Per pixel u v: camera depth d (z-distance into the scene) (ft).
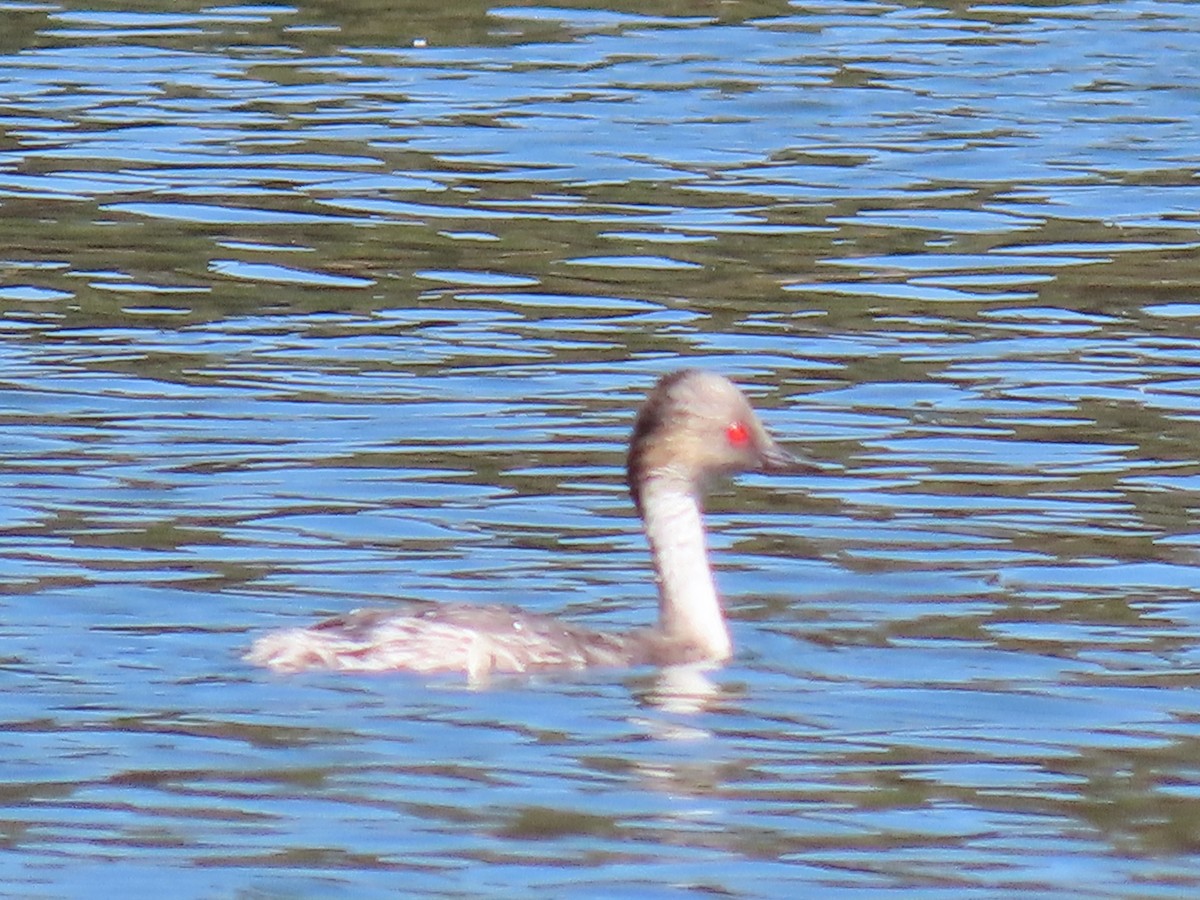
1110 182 82.79
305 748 39.37
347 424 58.80
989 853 36.22
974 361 64.49
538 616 44.47
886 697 42.42
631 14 106.42
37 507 52.21
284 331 66.74
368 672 42.57
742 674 43.65
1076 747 40.40
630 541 51.24
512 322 67.67
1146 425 59.11
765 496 54.08
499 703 41.50
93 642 44.01
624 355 64.80
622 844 36.22
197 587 47.47
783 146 86.63
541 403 60.80
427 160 84.23
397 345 65.51
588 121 89.15
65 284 70.85
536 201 79.92
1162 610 47.03
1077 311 69.10
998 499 53.78
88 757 38.78
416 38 101.45
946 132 88.48
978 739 40.57
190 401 60.29
